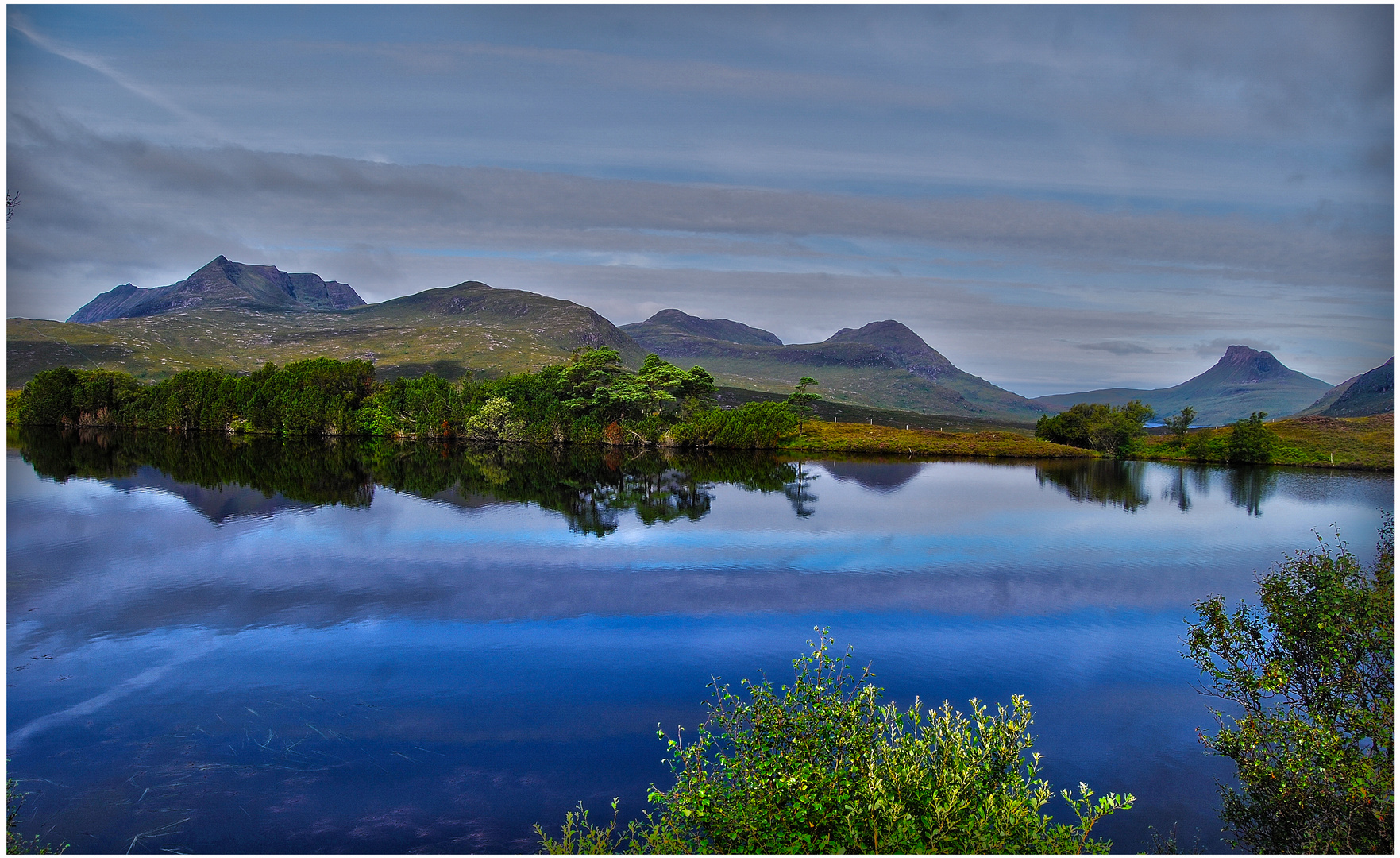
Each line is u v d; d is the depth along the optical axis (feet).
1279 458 362.94
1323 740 40.86
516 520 164.45
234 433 410.31
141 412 415.85
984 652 84.17
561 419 413.59
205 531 144.77
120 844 47.37
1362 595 43.55
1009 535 161.17
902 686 74.43
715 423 397.80
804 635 89.81
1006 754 37.65
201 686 72.49
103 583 106.83
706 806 37.22
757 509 191.11
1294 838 44.09
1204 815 50.01
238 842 47.70
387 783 55.16
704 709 68.49
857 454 384.47
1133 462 376.89
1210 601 51.52
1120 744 61.57
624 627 91.66
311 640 85.61
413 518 163.53
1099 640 88.53
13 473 214.48
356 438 417.08
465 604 100.42
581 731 63.82
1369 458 351.25
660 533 153.69
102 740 61.31
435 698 70.33
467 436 423.23
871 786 34.71
